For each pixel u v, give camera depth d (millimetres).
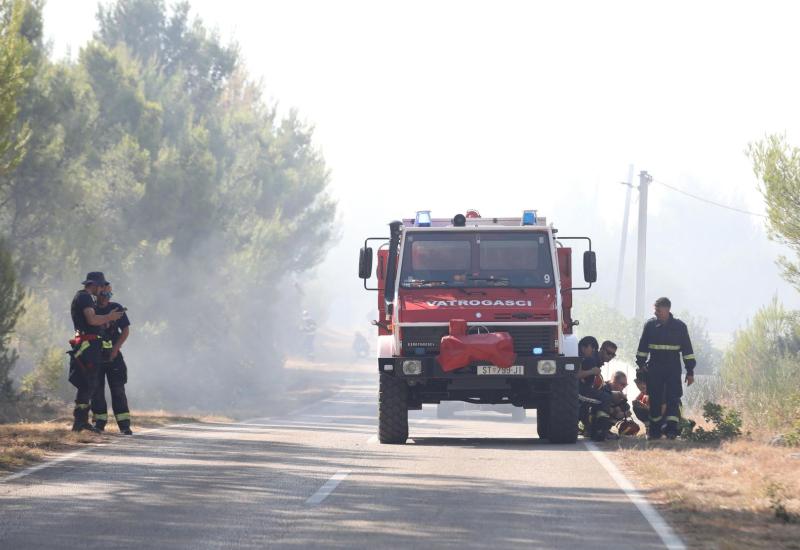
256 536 12203
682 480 16656
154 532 12391
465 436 29031
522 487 15938
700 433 23516
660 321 23797
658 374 23781
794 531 12680
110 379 22969
